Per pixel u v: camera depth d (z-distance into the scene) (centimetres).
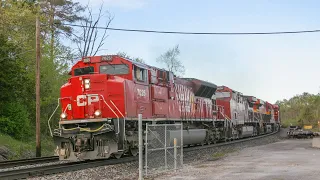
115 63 1686
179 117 2159
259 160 1573
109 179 1192
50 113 3297
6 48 2453
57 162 1712
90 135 1554
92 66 1716
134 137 1703
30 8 3400
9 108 2694
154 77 1883
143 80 1769
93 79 1603
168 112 2003
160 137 1569
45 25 3472
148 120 1745
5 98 2559
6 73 2478
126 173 1327
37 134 2083
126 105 1581
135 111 1658
